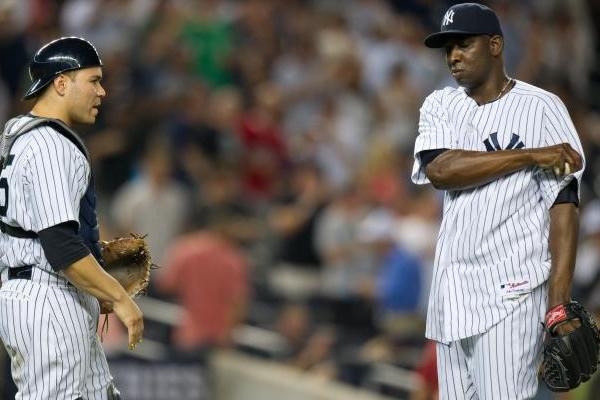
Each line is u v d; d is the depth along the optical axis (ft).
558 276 67.56
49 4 206.59
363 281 170.71
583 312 67.51
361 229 174.19
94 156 189.26
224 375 154.40
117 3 210.59
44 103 72.74
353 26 234.38
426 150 70.08
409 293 159.43
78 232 70.85
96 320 73.82
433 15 242.37
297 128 208.95
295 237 179.83
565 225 68.08
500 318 68.28
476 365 69.56
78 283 69.87
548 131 69.26
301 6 235.81
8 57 186.19
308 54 223.71
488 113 69.87
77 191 71.15
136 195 172.24
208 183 177.37
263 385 157.58
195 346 157.38
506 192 68.54
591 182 211.82
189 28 213.46
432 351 104.63
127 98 195.72
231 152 193.47
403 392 155.53
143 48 205.16
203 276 158.51
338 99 213.46
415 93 217.97
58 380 70.79
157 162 172.65
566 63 245.45
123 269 77.46
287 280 178.60
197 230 160.97
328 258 175.32
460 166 68.08
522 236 68.59
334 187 189.37
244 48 220.64
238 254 169.37
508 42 232.53
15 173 71.10
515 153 67.21
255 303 177.17
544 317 68.90
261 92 208.54
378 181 184.75
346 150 203.41
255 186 194.90
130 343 70.08
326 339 164.66
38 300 70.90
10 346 71.87
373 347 161.38
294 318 166.50
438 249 71.10
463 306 69.21
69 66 72.02
